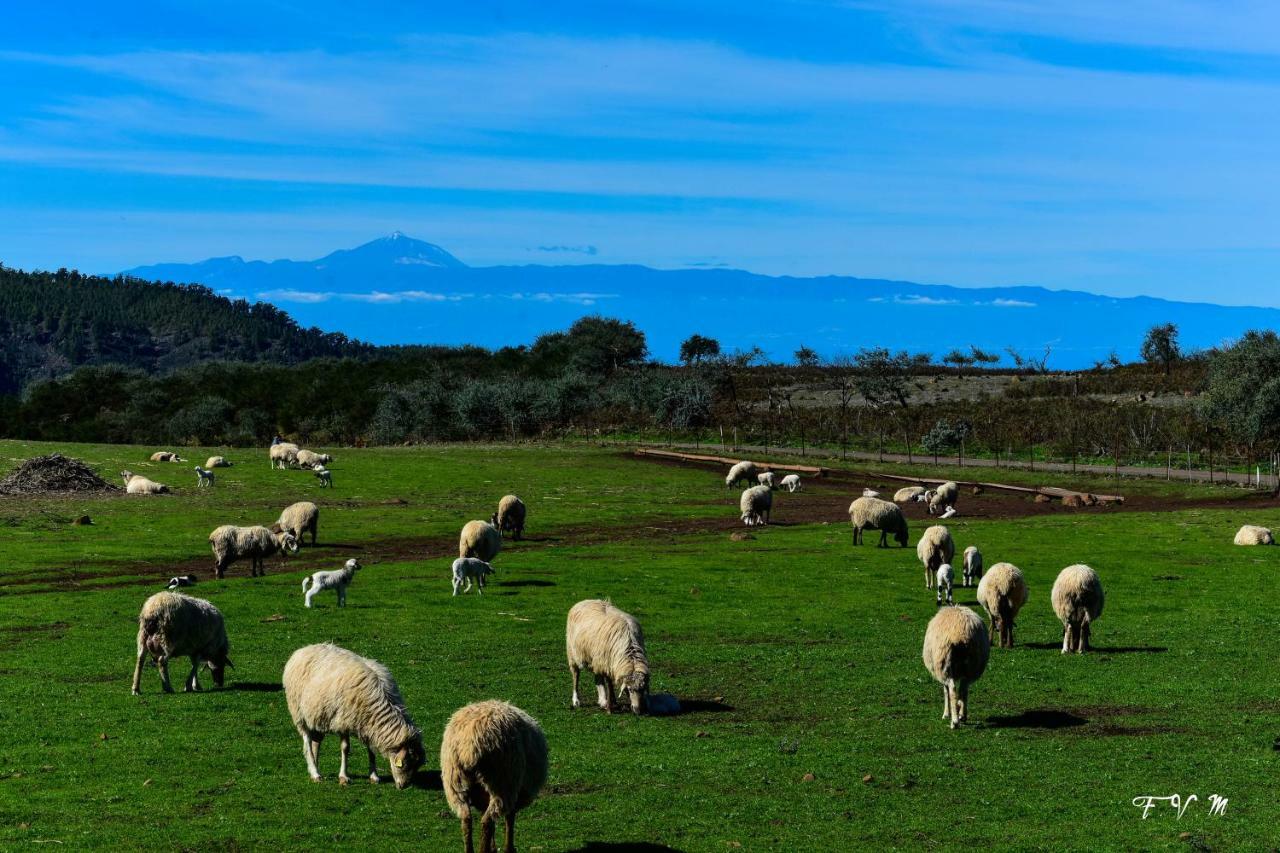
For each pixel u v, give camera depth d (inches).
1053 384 5935.0
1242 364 3548.2
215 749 906.1
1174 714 1059.3
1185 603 1656.0
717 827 742.5
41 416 6476.4
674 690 1146.7
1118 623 1514.5
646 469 3993.6
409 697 1085.8
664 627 1480.1
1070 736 981.8
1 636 1381.6
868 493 3139.8
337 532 2455.7
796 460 4279.0
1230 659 1295.5
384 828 722.8
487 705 661.3
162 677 1098.1
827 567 1982.0
